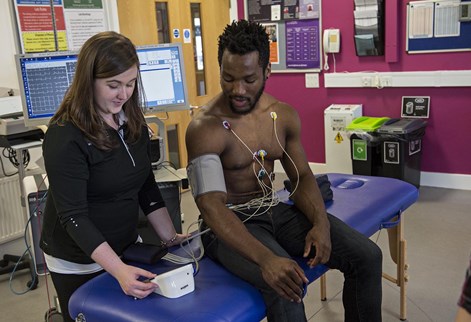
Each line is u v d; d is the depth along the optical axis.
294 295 1.46
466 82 4.20
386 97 4.61
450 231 3.53
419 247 3.31
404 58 4.46
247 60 1.60
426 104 4.41
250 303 1.50
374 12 4.38
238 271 1.60
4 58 3.50
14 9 3.53
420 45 4.36
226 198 1.75
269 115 1.81
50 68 2.68
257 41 1.61
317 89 4.95
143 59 2.89
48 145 1.54
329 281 2.96
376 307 1.78
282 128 1.85
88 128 1.55
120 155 1.65
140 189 1.87
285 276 1.45
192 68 4.77
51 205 1.73
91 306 1.55
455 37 4.19
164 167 2.90
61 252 1.74
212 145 1.71
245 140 1.77
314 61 4.88
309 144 5.13
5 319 2.79
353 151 4.36
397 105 4.58
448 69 4.29
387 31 4.41
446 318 2.52
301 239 1.76
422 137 4.41
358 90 4.73
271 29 5.04
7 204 3.37
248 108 1.73
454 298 2.69
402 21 4.39
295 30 4.91
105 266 1.53
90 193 1.65
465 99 4.28
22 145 2.84
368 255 1.72
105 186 1.65
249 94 1.66
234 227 1.60
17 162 3.24
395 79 4.48
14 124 2.82
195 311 1.43
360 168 4.36
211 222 1.63
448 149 4.43
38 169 3.09
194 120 1.74
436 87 4.36
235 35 1.61
